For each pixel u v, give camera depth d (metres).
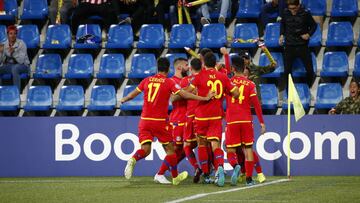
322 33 49.53
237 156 35.56
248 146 33.22
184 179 37.03
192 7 51.47
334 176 39.00
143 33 49.97
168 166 34.03
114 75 47.94
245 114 33.12
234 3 51.19
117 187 32.78
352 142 39.56
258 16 50.34
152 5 51.03
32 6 53.62
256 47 48.12
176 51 49.62
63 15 51.94
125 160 40.81
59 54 51.12
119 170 40.91
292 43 45.38
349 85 46.28
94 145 41.09
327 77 46.78
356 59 46.53
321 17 48.97
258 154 40.06
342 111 42.12
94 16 52.31
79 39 50.25
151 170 40.72
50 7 52.28
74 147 41.28
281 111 45.78
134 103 46.34
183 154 36.97
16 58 48.50
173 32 49.62
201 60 35.34
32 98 47.69
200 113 33.16
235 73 33.91
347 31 48.38
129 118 40.84
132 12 51.91
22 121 41.75
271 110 45.84
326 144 39.69
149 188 32.03
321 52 48.41
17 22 53.75
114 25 50.72
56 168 41.41
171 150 33.94
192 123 35.19
